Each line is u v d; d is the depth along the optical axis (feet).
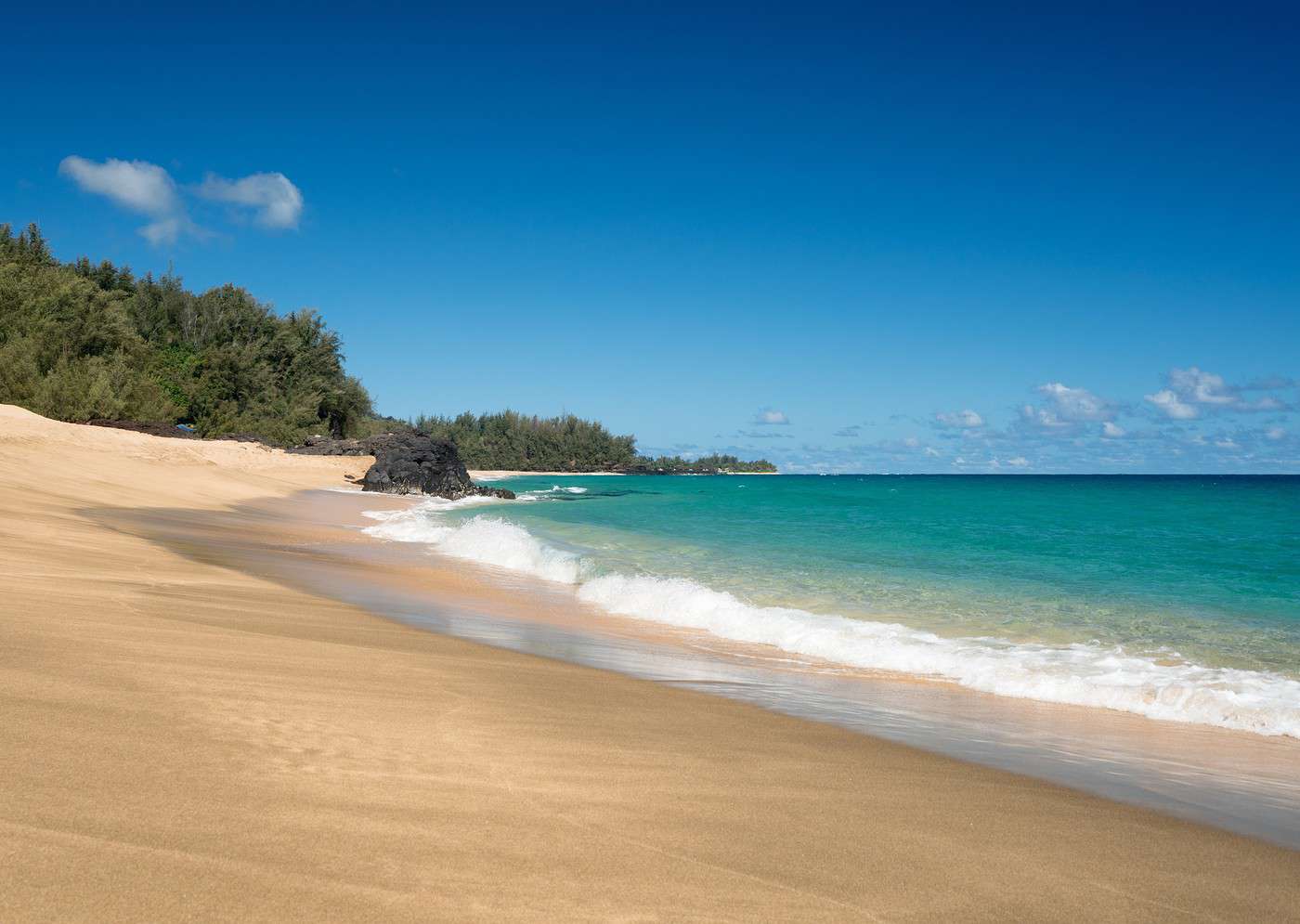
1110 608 47.57
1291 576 62.23
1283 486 412.16
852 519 133.28
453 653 28.86
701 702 24.40
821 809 14.94
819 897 11.00
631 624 41.65
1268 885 13.03
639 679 27.71
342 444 261.44
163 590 35.04
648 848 12.12
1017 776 18.65
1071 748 21.72
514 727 18.58
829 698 26.63
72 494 86.94
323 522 101.81
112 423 218.38
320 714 17.47
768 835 13.26
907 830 14.20
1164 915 11.59
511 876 10.55
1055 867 13.05
